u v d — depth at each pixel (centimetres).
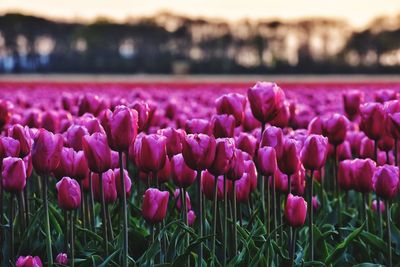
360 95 545
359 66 9125
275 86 368
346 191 430
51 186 526
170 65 9694
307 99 1220
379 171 329
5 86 2227
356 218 414
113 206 418
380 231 361
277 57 9725
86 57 10025
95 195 371
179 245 341
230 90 1780
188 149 294
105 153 302
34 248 357
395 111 399
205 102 1077
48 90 1875
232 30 9981
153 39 10206
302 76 8812
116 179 379
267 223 357
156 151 310
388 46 9950
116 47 10181
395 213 407
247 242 328
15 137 349
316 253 350
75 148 359
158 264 304
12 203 333
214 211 313
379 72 9044
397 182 327
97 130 369
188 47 10156
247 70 9244
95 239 357
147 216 304
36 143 305
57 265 316
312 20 9638
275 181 369
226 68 9281
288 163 332
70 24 10044
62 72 9812
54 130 518
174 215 409
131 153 384
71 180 320
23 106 862
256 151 374
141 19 10300
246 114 495
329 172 560
